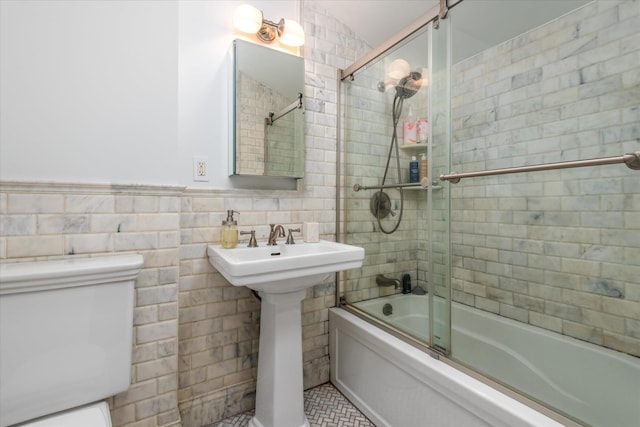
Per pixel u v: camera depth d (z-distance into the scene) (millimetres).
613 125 1196
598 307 1241
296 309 1236
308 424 1253
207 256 1343
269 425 1188
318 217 1697
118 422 1037
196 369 1312
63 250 967
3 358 771
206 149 1356
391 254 1569
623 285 1176
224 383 1377
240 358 1418
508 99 1523
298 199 1622
